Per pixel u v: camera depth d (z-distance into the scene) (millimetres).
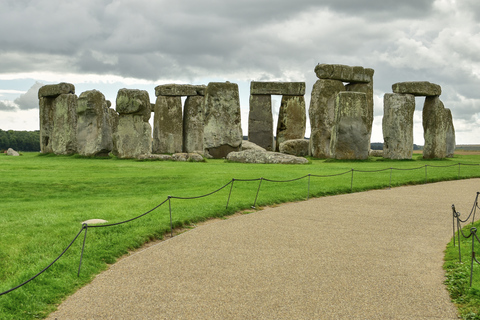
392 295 7891
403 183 22219
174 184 19891
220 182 20141
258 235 11859
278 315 7137
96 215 13102
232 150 38594
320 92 40781
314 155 40375
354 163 31922
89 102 34562
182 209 14406
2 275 8641
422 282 8500
